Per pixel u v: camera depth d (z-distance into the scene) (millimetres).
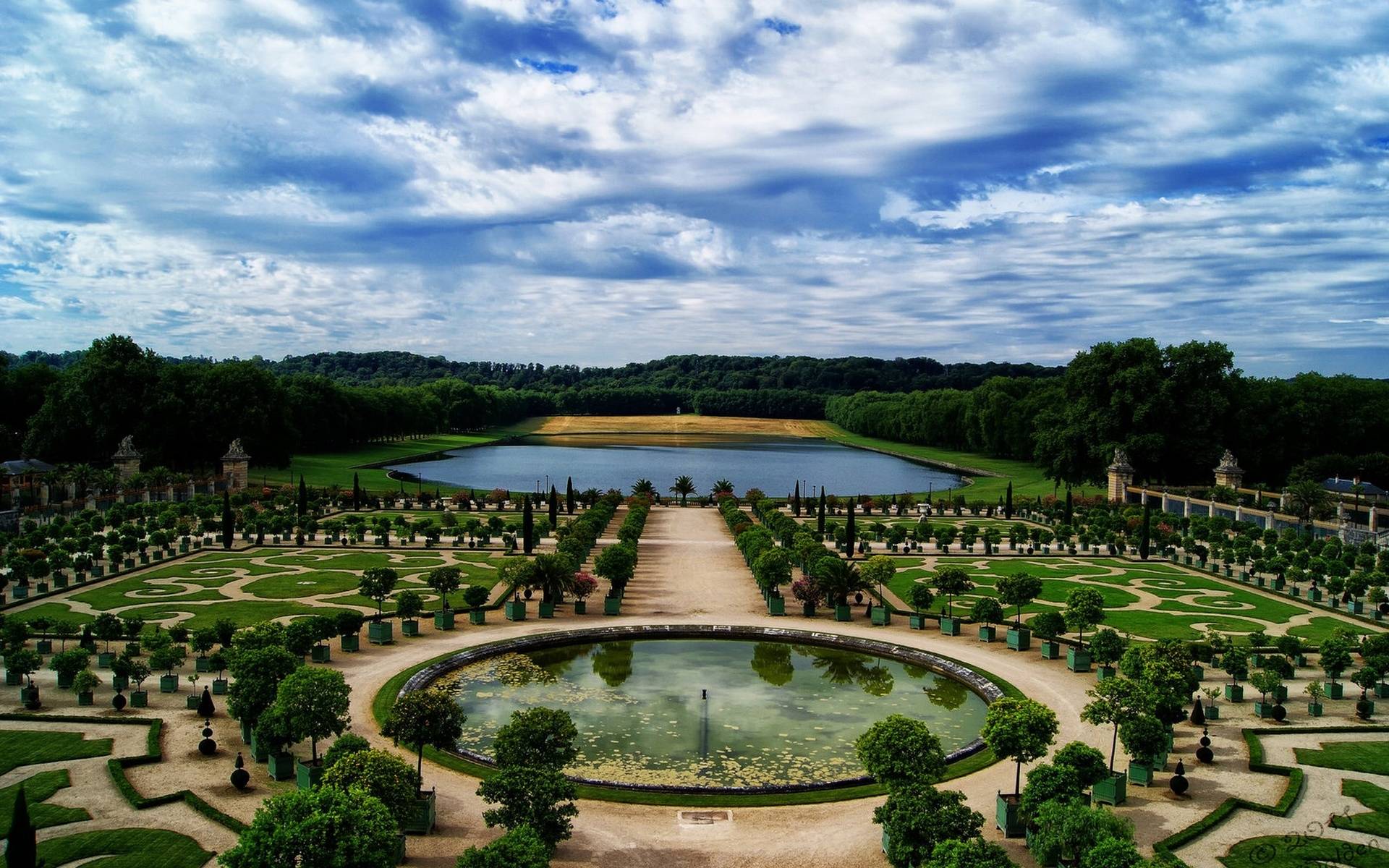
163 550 87750
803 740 43031
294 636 48781
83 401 134125
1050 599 72750
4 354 148500
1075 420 149500
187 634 50125
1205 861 30969
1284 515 116688
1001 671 53094
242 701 38156
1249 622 65250
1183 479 147500
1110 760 39656
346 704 35812
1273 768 38812
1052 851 27250
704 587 75375
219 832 31812
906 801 29219
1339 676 52844
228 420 142875
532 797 29469
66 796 34656
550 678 52156
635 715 46062
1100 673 51625
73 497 117750
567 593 69500
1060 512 117312
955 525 117188
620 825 33594
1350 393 155625
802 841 32562
